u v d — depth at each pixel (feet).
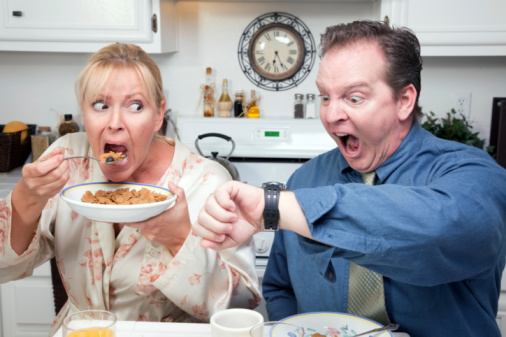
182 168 4.25
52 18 6.94
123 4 6.87
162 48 7.02
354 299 3.68
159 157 4.23
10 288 6.55
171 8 7.51
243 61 7.92
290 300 4.32
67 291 4.17
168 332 3.35
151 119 3.73
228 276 3.93
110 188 3.65
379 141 3.49
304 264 3.92
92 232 3.93
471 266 2.92
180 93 8.02
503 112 6.89
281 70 7.88
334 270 3.65
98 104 3.63
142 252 3.93
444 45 6.89
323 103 3.54
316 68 7.91
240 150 7.54
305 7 7.77
